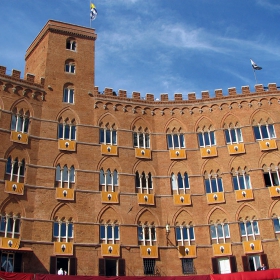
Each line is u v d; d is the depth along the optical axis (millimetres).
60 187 50031
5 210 45906
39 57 59781
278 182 53125
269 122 56594
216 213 52281
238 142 56031
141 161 55031
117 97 57875
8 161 48500
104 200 50812
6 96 51344
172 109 58844
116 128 56156
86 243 48031
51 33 59000
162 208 52875
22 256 44969
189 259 50219
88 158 52781
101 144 54062
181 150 56031
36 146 50938
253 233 50500
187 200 53094
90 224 49188
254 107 57531
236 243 50188
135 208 51750
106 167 53156
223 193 52969
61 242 46969
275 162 54000
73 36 60188
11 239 44625
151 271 49094
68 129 53938
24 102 52375
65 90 56094
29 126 51562
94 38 61312
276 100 57625
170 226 51781
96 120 55594
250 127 56438
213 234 51469
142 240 50594
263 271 44000
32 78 54375
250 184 53312
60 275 41188
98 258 47750
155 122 58250
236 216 51594
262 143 55000
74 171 51531
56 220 48125
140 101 58719
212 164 55125
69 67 58000
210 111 58250
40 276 40594
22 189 47625
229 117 57531
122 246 49219
